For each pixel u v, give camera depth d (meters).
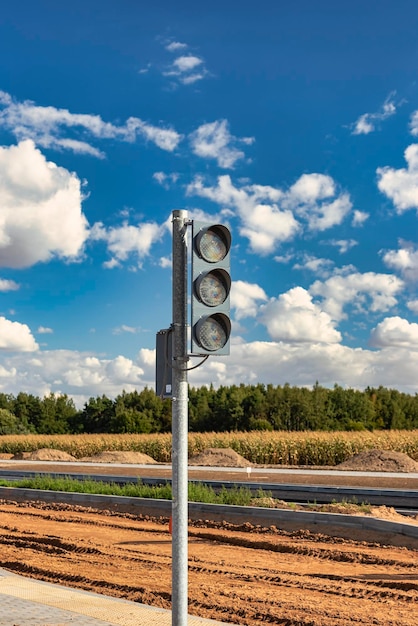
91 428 98.44
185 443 6.35
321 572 12.08
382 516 17.59
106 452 48.91
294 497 22.67
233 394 87.88
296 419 83.88
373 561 12.87
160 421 92.88
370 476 29.56
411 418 99.44
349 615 9.12
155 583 11.22
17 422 100.31
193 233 6.35
